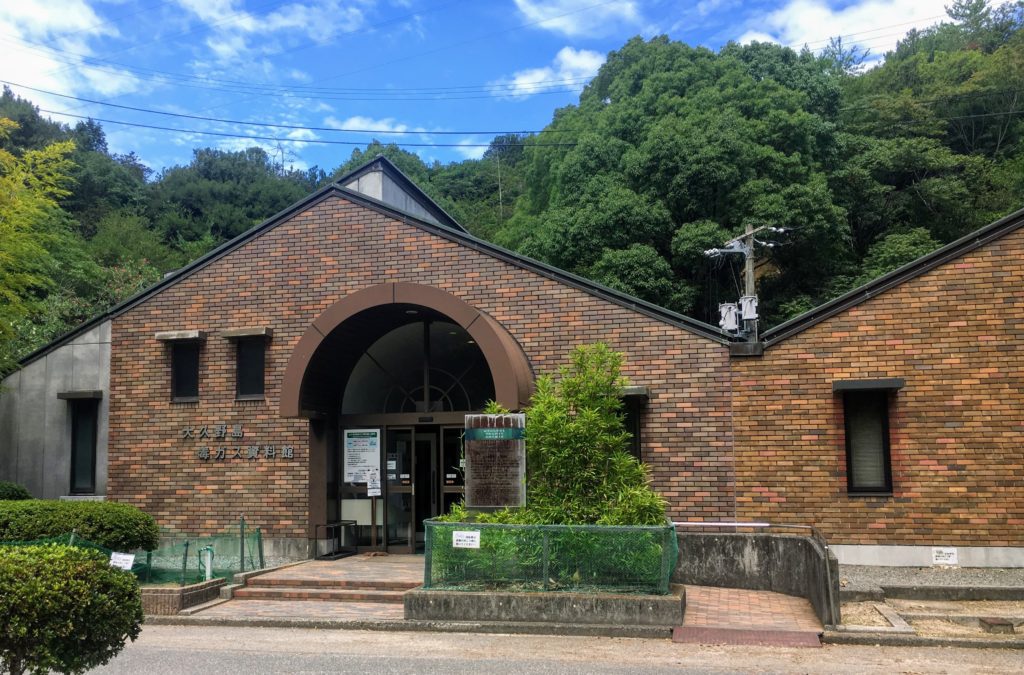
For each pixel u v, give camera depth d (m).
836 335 13.46
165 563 13.06
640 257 28.36
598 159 31.91
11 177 16.31
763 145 30.23
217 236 53.50
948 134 39.50
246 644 9.47
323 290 15.65
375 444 15.55
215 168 59.00
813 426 13.38
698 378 13.86
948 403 13.01
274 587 12.48
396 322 15.76
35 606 5.32
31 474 16.61
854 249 33.62
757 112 31.41
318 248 15.78
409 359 15.98
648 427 13.95
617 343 14.26
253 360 15.88
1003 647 8.88
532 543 10.44
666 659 8.48
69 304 29.88
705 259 29.50
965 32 52.72
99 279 33.97
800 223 28.61
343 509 15.55
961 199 34.03
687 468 13.72
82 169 48.31
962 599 11.16
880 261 29.83
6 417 16.88
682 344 13.98
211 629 10.45
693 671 7.93
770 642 9.16
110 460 16.14
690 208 29.59
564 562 10.37
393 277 15.40
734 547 12.64
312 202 15.91
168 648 9.25
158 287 16.38
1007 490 12.73
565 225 30.31
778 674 7.79
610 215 29.42
